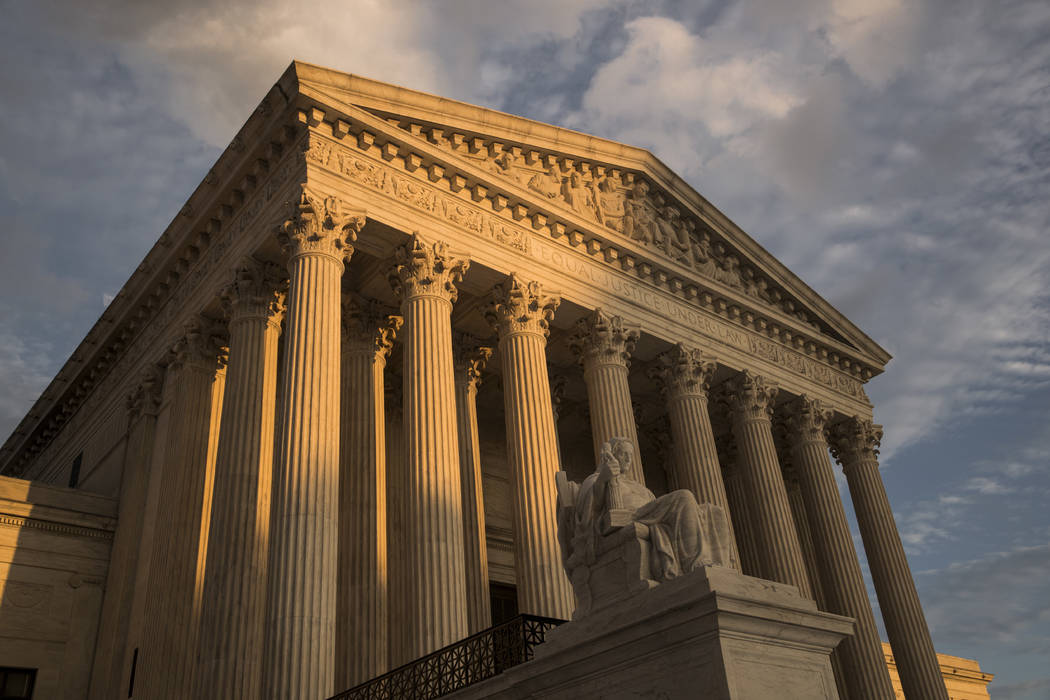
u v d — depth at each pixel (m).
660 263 36.81
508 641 15.71
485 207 31.50
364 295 32.28
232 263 29.22
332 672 20.52
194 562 27.55
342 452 30.33
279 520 21.69
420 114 29.73
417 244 28.20
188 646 26.25
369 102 28.38
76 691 29.56
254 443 26.02
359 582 28.08
